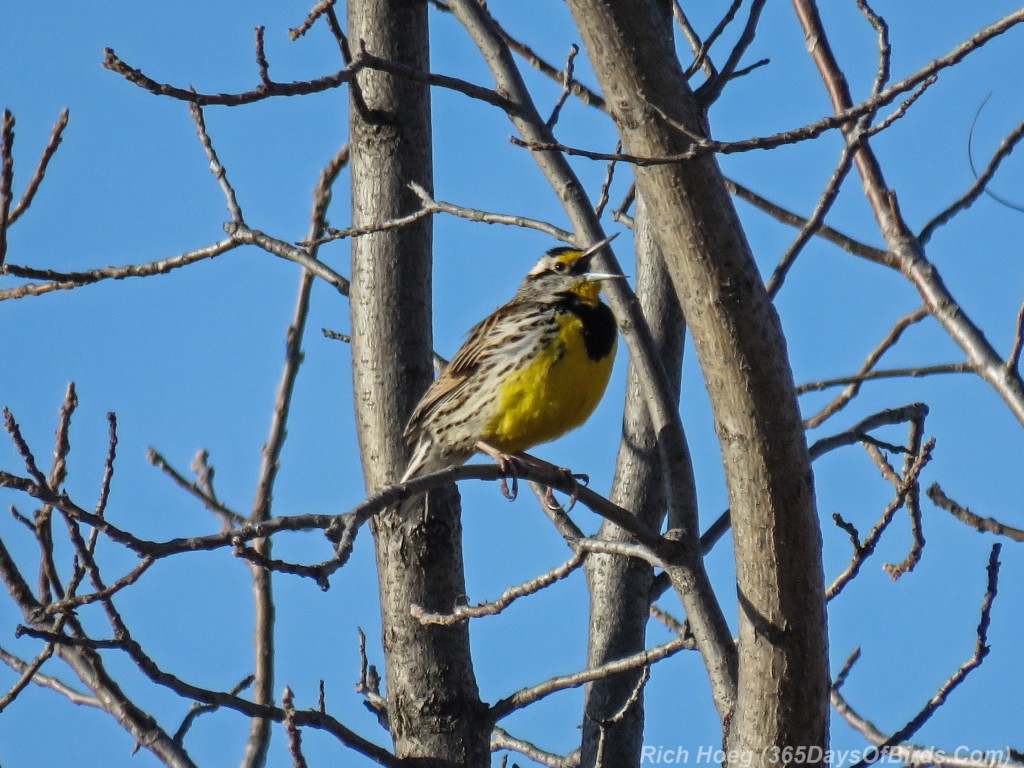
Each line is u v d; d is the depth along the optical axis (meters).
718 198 8.59
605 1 8.49
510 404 12.69
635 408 14.15
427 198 12.17
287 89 9.90
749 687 9.20
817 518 9.04
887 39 10.06
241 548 7.73
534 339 12.77
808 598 9.02
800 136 8.34
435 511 12.07
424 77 10.99
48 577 11.21
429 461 12.77
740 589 9.16
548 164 11.58
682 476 10.59
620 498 13.89
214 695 9.95
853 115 8.38
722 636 10.12
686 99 8.63
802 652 9.05
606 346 13.14
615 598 13.48
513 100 11.55
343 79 10.25
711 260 8.61
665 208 8.63
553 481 10.15
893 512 10.19
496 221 11.75
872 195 12.09
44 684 12.63
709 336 8.73
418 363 12.48
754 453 8.83
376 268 12.49
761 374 8.71
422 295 12.59
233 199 13.77
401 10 12.87
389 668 11.91
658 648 10.61
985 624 10.29
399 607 11.87
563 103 12.11
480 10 11.80
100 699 11.76
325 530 8.47
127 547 8.04
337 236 12.28
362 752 10.82
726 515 12.25
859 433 11.68
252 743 12.52
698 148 8.27
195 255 13.72
